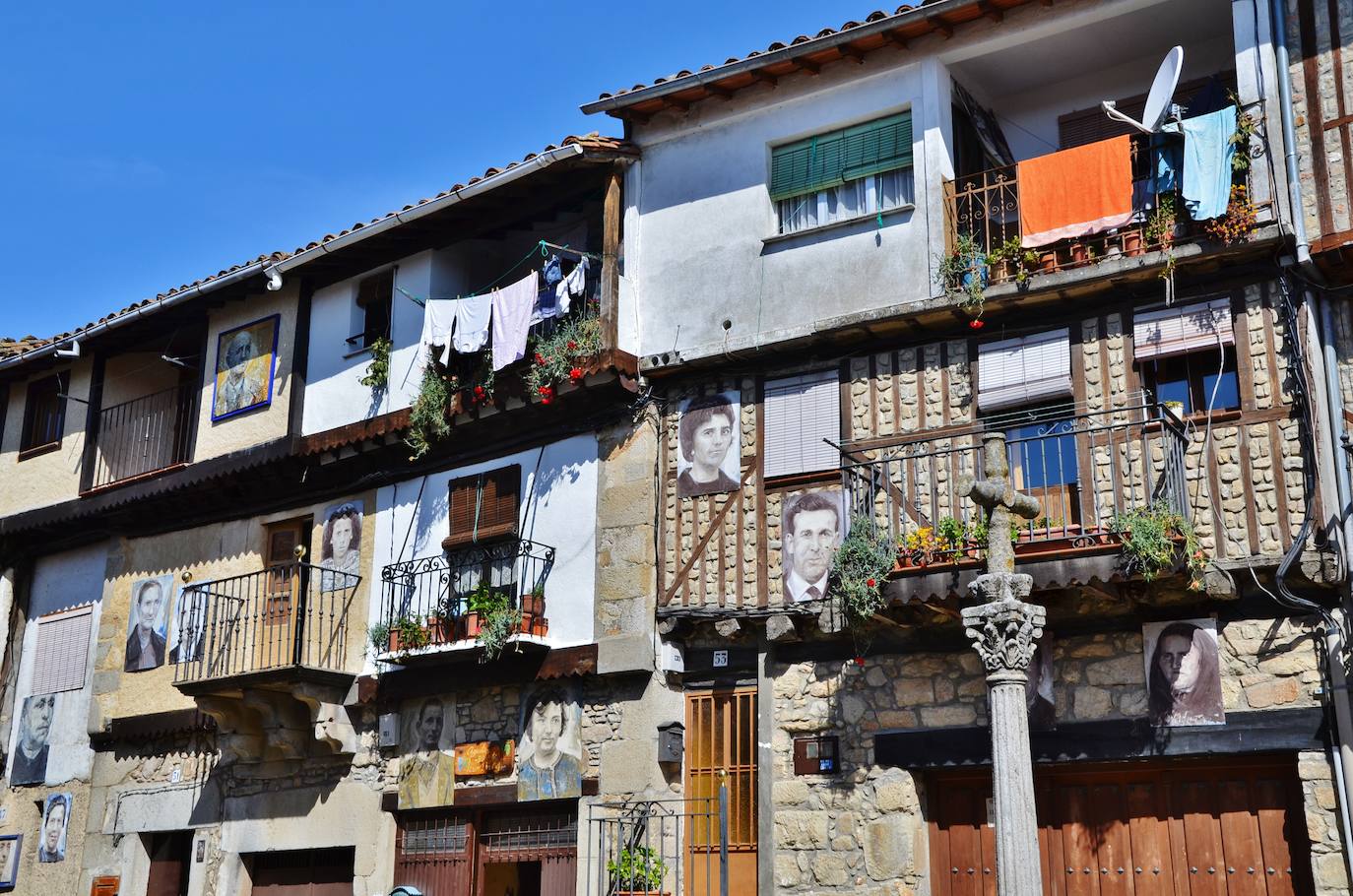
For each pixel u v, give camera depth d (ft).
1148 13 44.88
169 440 65.82
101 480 67.10
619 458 49.78
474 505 53.52
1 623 69.00
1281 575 38.22
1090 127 48.44
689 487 48.32
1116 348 42.39
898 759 42.86
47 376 71.00
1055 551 38.91
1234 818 39.29
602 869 46.26
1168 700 39.63
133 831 60.80
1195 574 38.58
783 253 48.52
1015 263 44.57
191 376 68.23
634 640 47.24
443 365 54.90
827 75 49.01
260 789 56.90
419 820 52.16
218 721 56.49
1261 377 40.16
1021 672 34.50
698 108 51.37
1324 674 37.91
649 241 51.47
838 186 48.47
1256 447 39.75
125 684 63.36
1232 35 46.24
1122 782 41.14
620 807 46.44
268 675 53.26
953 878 42.80
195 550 63.10
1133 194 43.34
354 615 55.88
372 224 55.52
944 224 45.75
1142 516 38.52
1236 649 39.19
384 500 56.65
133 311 63.82
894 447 44.96
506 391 51.65
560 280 51.49
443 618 50.67
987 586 35.04
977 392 44.27
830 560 44.73
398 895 43.34
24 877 64.03
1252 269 40.86
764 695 45.47
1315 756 37.58
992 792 42.91
